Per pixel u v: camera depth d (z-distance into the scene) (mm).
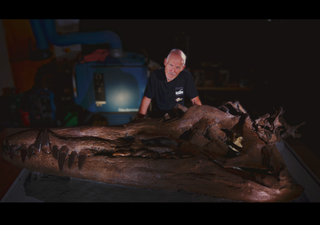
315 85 2549
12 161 1793
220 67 5086
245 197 1517
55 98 4859
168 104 2283
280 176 1501
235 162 1598
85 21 4875
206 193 1594
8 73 4770
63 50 4922
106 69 3803
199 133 1743
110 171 1620
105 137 1823
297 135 1704
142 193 1705
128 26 5043
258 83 4438
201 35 5184
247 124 1720
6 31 4547
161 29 5113
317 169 1788
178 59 1989
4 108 4715
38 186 1784
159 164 1598
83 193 1708
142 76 3838
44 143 1710
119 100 4012
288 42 3355
